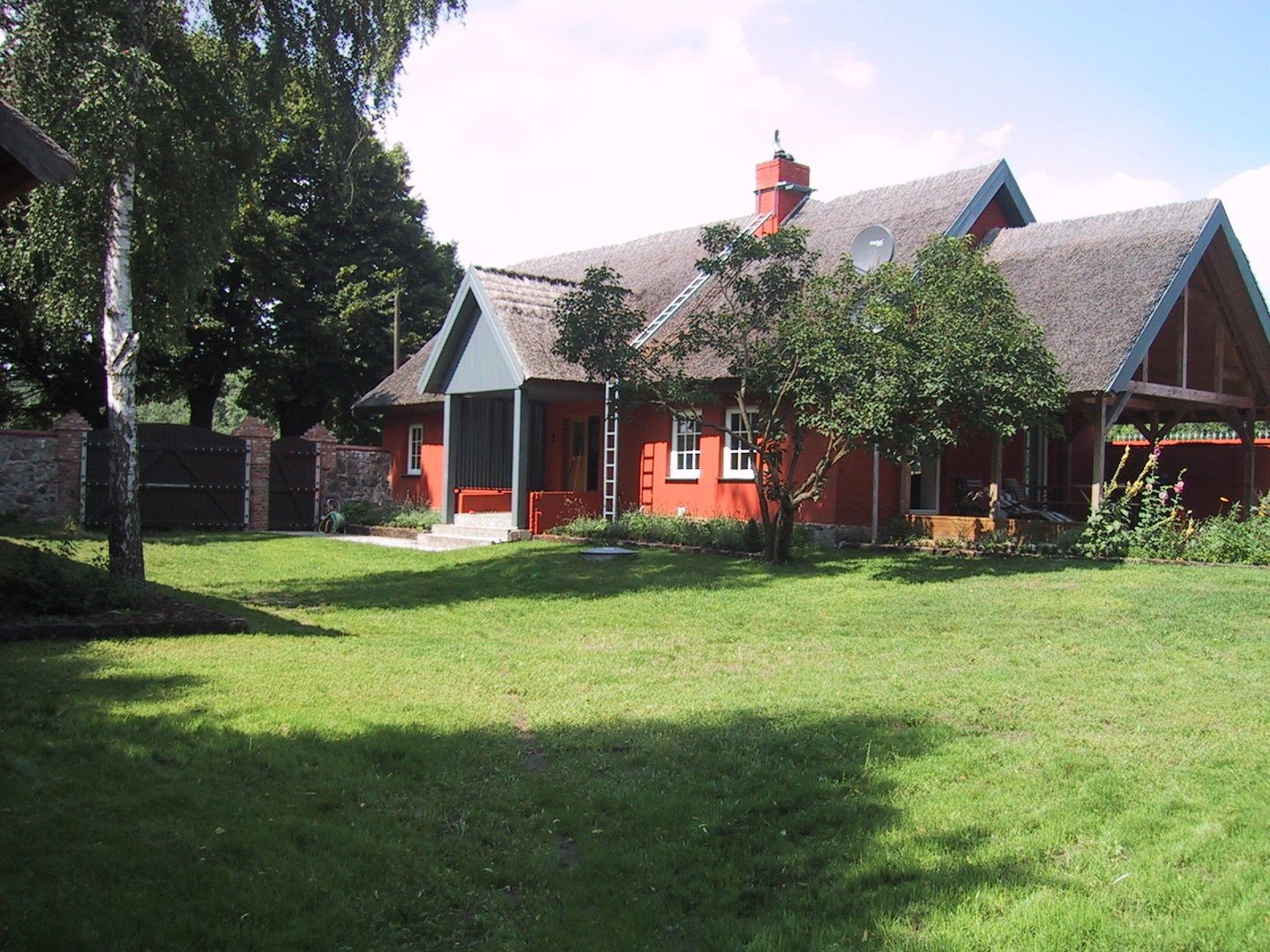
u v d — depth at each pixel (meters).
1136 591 11.92
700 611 11.75
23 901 3.93
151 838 4.57
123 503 11.71
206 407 33.56
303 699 7.04
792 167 23.59
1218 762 5.89
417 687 7.77
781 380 15.18
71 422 21.42
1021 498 19.81
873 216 20.88
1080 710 7.11
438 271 36.72
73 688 6.85
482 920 4.27
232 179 13.30
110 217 11.86
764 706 7.34
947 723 6.85
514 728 6.76
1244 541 14.57
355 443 38.34
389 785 5.52
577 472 24.34
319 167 31.86
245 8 12.92
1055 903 4.20
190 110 12.76
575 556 17.14
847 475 18.19
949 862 4.65
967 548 16.42
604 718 7.07
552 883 4.62
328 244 34.00
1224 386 20.20
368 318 33.44
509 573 15.43
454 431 23.30
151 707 6.50
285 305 32.28
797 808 5.40
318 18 13.10
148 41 12.23
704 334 15.88
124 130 11.25
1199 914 4.10
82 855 4.34
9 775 5.08
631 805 5.43
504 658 9.11
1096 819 5.09
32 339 25.44
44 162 6.46
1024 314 16.97
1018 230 20.16
